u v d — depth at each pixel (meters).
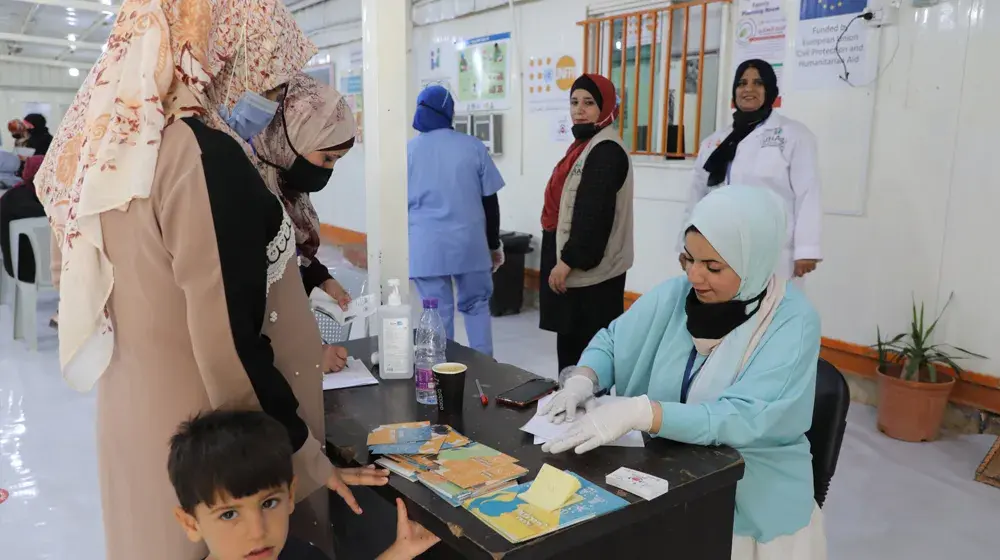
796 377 1.26
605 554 1.01
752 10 3.39
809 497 1.32
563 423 1.28
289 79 1.18
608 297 2.69
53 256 1.23
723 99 3.60
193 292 0.94
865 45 2.99
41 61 10.44
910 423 2.79
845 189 3.14
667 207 4.00
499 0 4.80
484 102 5.16
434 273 3.09
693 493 1.07
